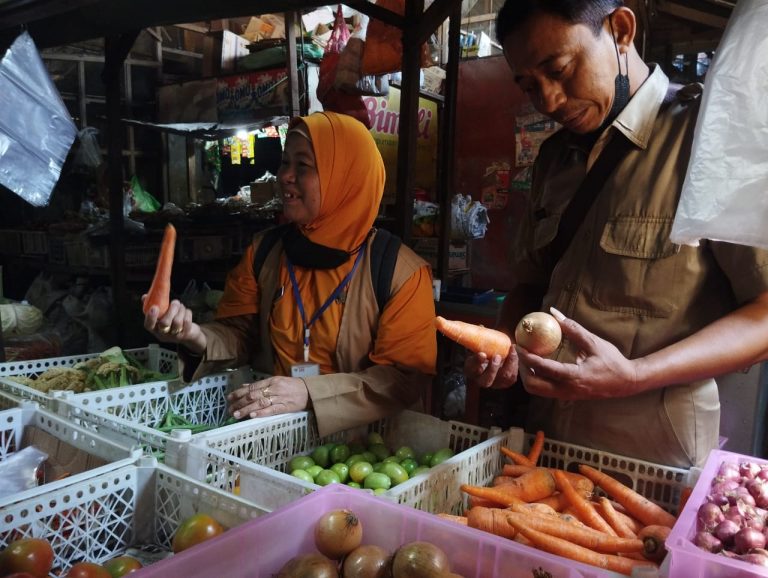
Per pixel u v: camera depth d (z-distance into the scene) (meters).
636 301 1.49
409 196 3.01
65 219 5.51
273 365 2.31
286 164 2.19
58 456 1.69
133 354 2.79
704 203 0.92
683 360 1.30
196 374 2.21
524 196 5.38
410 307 2.14
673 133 1.47
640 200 1.49
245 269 2.38
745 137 0.89
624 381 1.27
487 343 1.49
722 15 3.98
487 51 6.31
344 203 2.18
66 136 2.31
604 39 1.38
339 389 1.94
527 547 1.04
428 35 2.85
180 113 6.33
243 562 1.07
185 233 5.12
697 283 1.44
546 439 1.71
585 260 1.59
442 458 1.85
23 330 3.91
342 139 2.15
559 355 1.61
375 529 1.18
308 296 2.21
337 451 1.93
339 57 3.21
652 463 1.55
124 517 1.45
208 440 1.63
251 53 5.62
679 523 1.12
